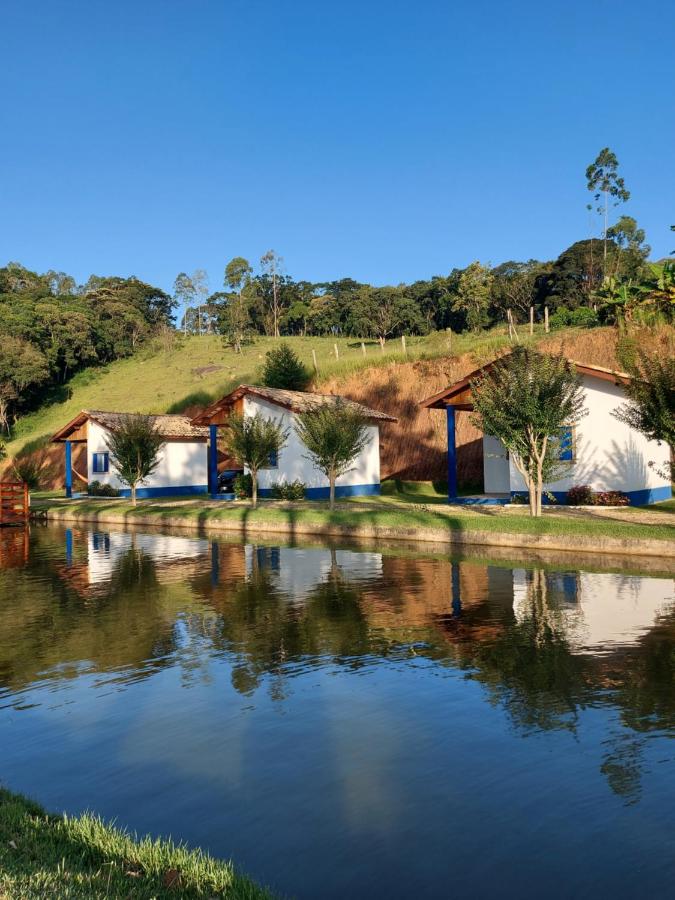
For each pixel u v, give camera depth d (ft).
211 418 109.91
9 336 232.94
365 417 88.22
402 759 17.75
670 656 25.58
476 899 12.16
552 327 169.37
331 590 39.96
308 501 96.48
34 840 13.33
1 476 172.04
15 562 54.85
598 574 43.16
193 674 25.18
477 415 88.79
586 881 12.66
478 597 36.96
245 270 369.09
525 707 21.06
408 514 70.44
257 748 18.67
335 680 24.08
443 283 286.05
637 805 15.24
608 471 73.51
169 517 84.28
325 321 328.29
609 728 19.33
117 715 21.30
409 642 28.55
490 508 75.41
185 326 373.40
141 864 12.62
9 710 21.89
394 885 12.63
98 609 36.29
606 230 236.63
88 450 127.24
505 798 15.67
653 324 117.60
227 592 40.16
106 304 312.50
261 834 14.42
